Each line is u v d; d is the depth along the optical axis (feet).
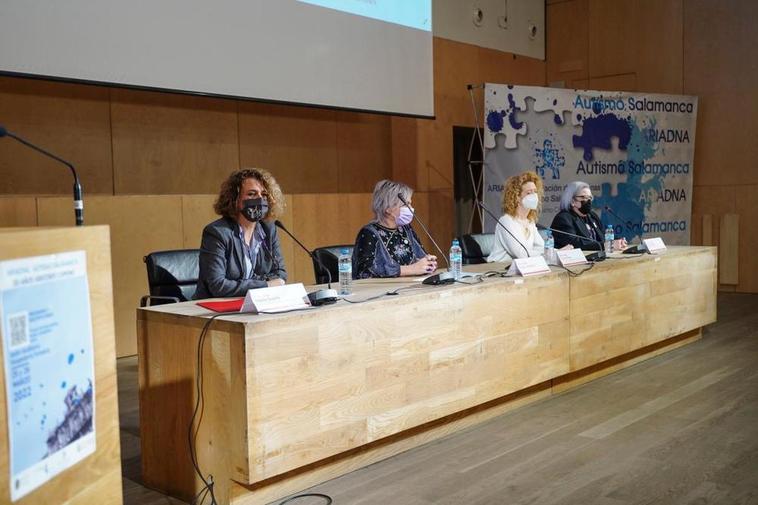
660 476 8.86
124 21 14.52
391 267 11.81
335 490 8.61
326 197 20.72
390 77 20.49
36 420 4.56
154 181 17.88
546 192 24.00
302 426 8.12
